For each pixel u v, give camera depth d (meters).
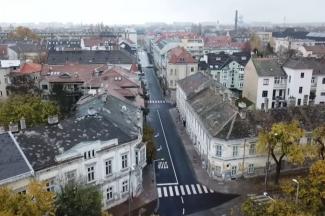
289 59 105.25
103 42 198.38
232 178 63.00
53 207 38.19
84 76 107.94
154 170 67.44
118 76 92.06
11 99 75.00
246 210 40.91
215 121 65.81
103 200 52.06
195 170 67.69
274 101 103.50
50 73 109.50
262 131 59.22
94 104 64.06
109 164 52.09
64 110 82.19
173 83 132.88
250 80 107.38
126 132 55.84
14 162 43.66
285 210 38.44
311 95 103.00
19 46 177.88
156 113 107.12
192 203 56.06
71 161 47.12
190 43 197.50
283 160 64.75
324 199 42.09
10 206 33.97
